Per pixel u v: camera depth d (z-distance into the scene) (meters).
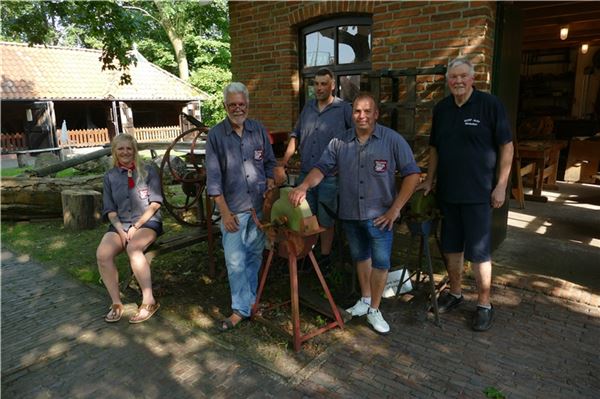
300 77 5.28
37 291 3.78
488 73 3.85
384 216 2.77
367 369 2.60
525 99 10.23
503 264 4.01
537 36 8.24
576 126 9.12
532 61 10.05
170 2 19.89
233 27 5.61
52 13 6.52
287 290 3.67
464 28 3.77
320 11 4.71
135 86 19.94
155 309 3.35
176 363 2.71
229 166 3.06
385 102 4.22
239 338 2.96
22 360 2.75
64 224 5.75
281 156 4.61
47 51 19.64
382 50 4.32
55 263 4.45
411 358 2.70
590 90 9.37
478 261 2.96
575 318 3.12
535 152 6.42
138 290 3.75
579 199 6.57
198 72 22.92
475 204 2.91
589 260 4.09
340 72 4.89
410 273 3.84
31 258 4.62
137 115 21.86
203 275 4.04
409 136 4.14
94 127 20.66
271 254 3.09
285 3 5.00
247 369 2.63
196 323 3.19
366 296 3.17
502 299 3.41
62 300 3.61
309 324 3.13
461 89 2.78
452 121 2.92
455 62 2.78
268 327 3.08
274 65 5.30
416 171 2.72
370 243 3.02
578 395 2.34
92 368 2.67
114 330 3.12
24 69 18.12
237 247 3.05
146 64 21.47
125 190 3.37
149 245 3.54
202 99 21.70
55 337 3.03
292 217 2.71
